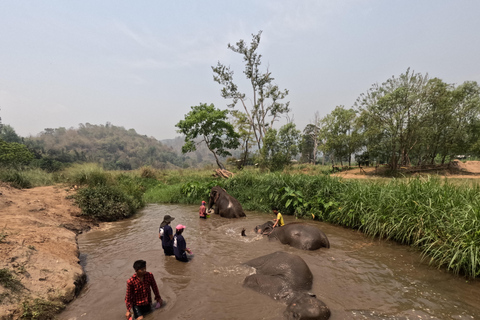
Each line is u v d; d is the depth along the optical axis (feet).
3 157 103.04
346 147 103.09
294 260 16.88
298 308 12.10
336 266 18.62
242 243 24.20
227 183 48.83
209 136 111.24
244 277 16.80
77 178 43.42
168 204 48.75
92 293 15.20
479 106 83.92
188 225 31.63
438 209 21.40
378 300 13.99
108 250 22.65
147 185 67.97
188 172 91.56
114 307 13.64
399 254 21.03
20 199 29.63
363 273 17.46
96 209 33.17
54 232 21.39
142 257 20.90
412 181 26.81
